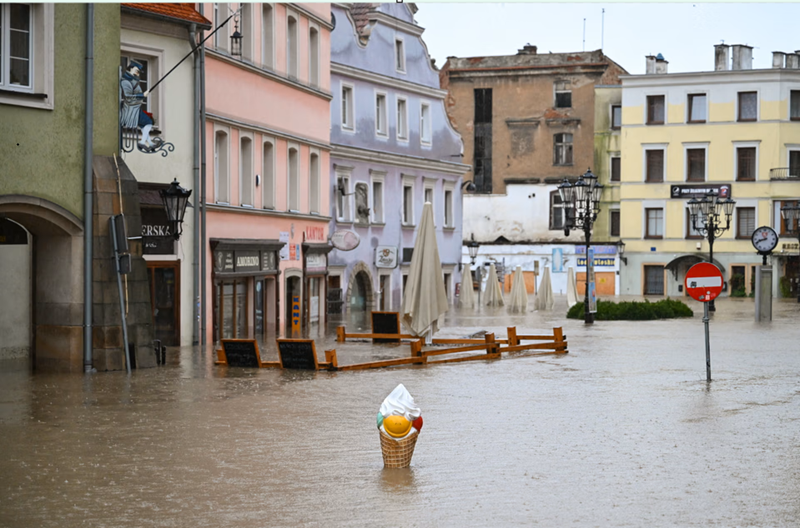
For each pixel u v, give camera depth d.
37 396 19.31
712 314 53.72
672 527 9.72
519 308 57.78
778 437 14.58
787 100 86.00
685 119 88.19
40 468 12.64
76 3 23.58
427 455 13.37
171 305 33.12
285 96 43.62
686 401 18.38
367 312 56.44
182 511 10.50
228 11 38.12
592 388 20.33
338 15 56.03
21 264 25.75
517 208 95.81
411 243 64.25
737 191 86.94
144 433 15.10
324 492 11.28
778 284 85.75
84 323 23.66
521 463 12.80
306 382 21.55
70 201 23.44
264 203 42.31
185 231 33.59
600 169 94.19
